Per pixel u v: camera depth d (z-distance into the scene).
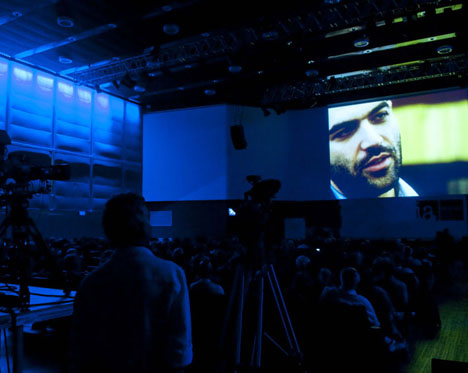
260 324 2.42
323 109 17.52
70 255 3.97
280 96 16.11
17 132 13.43
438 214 15.42
